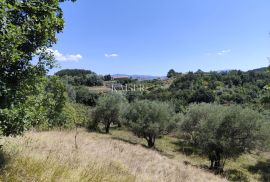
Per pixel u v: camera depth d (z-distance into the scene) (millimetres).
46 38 5355
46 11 5219
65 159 8203
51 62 5656
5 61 4367
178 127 42094
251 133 30328
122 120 46188
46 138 16781
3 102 4832
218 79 105875
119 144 26766
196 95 81438
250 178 29781
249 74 100438
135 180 8375
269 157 38344
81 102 84625
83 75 158750
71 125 29516
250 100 66562
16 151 6902
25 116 5195
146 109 41438
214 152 31297
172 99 76188
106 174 7059
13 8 4414
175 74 169875
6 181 4816
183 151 38906
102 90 128125
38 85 5844
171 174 17844
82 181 5879
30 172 5477
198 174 21141
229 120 30781
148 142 40594
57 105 18969
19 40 4402
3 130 5070
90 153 15031
